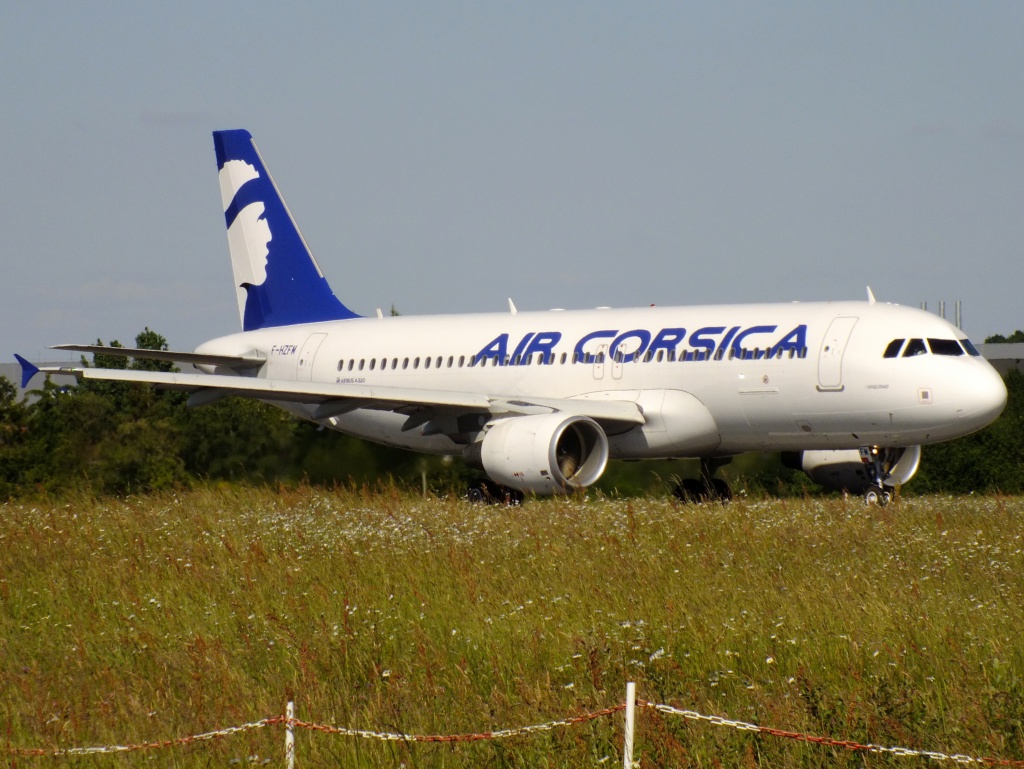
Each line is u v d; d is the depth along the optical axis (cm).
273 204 13275
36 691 4272
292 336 12825
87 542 7612
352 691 4150
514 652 4488
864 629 4569
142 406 16250
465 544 6788
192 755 3506
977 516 7719
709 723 3456
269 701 4019
